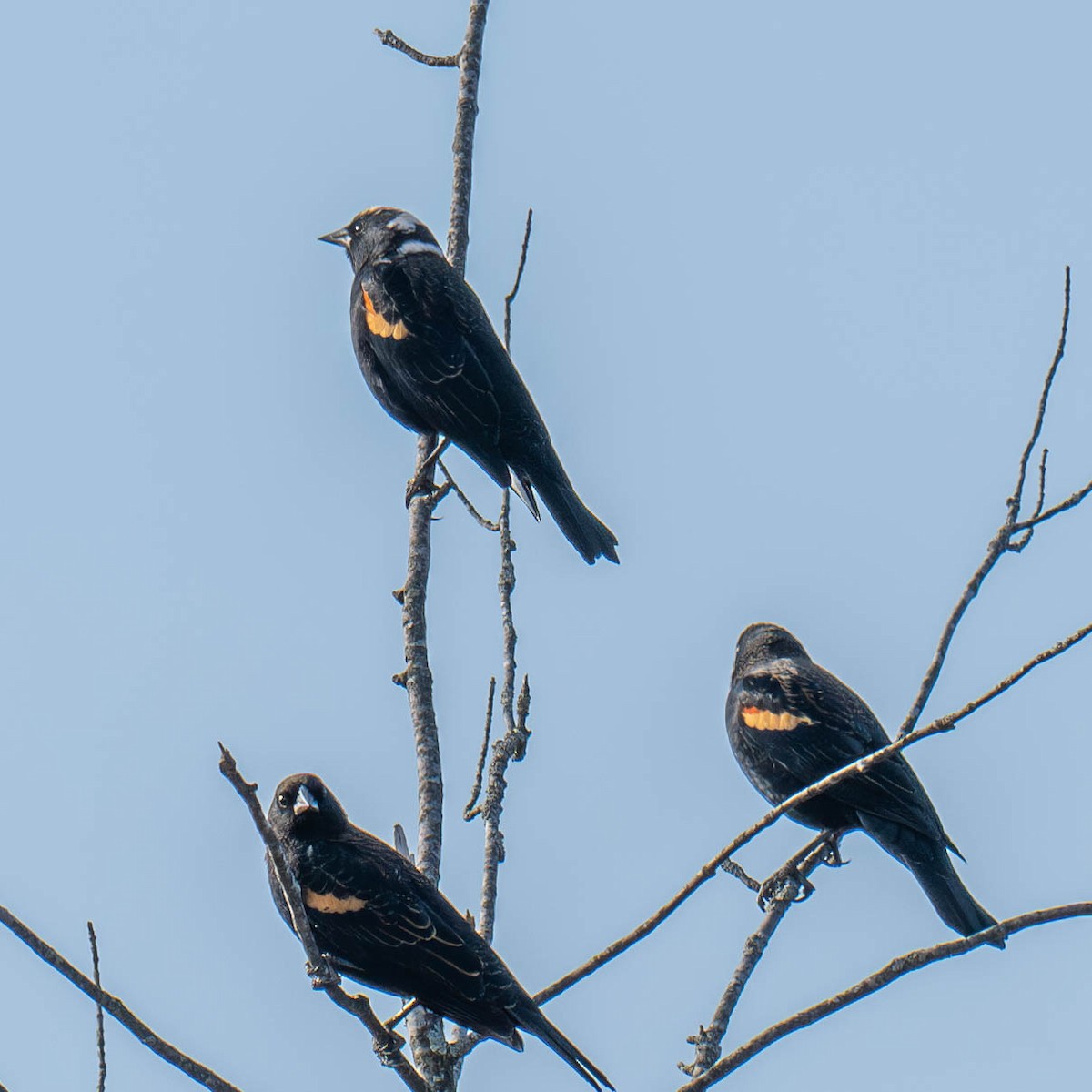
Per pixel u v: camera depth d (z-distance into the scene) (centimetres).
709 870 1023
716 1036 1104
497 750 1165
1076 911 1000
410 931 1138
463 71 1588
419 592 1258
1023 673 973
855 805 1603
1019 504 1229
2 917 895
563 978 1047
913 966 984
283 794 1225
